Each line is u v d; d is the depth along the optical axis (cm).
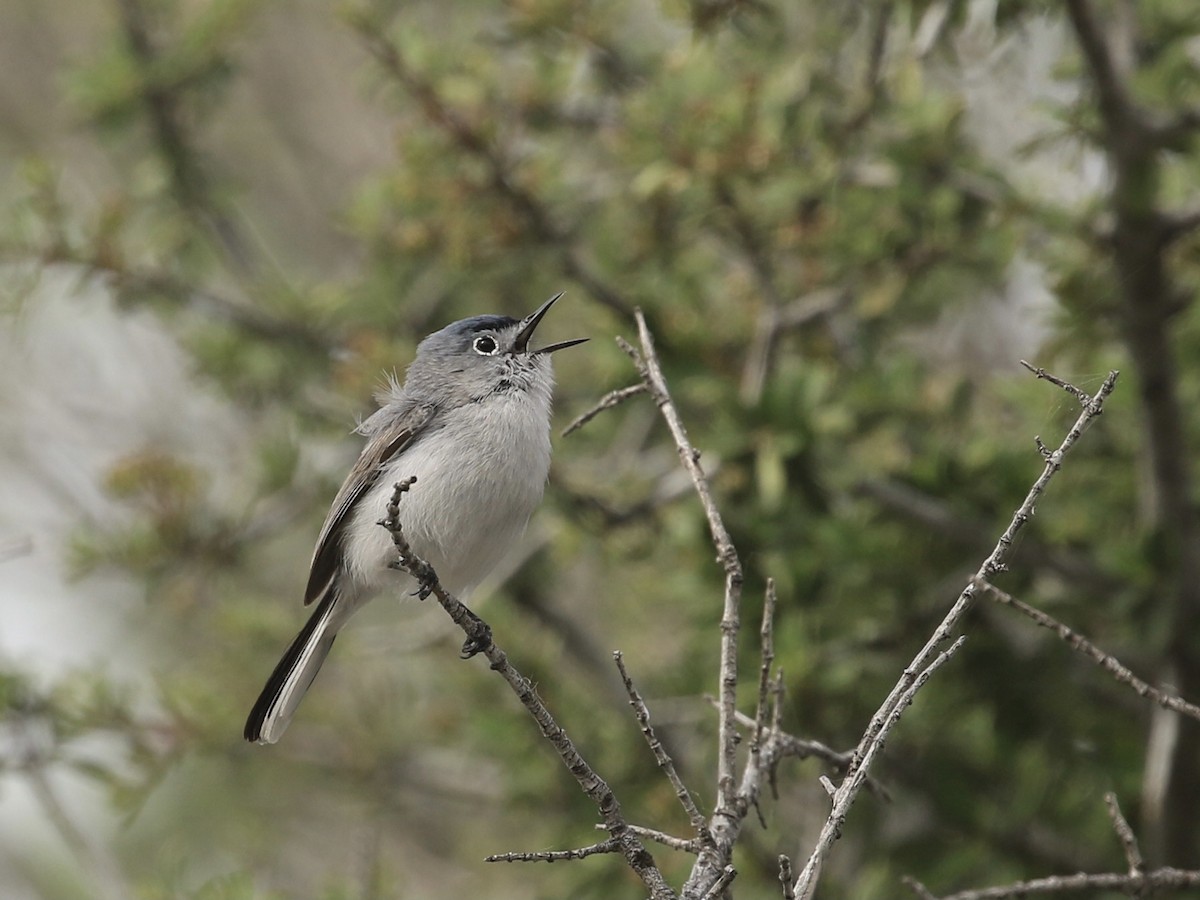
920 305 1327
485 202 1257
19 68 1850
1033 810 1109
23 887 1440
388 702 1423
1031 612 608
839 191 1188
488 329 956
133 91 1449
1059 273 1131
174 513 1352
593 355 1242
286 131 1831
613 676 1399
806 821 1105
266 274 1484
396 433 935
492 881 1454
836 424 1057
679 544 1145
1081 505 1156
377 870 1048
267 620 1409
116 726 1275
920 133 1144
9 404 1644
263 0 1538
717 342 1212
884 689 1093
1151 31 1169
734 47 1284
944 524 1081
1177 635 1055
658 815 1130
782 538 1086
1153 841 1057
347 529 941
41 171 1335
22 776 1191
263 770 1388
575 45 1279
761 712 638
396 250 1336
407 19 1331
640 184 1136
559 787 1237
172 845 1326
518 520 927
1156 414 1048
